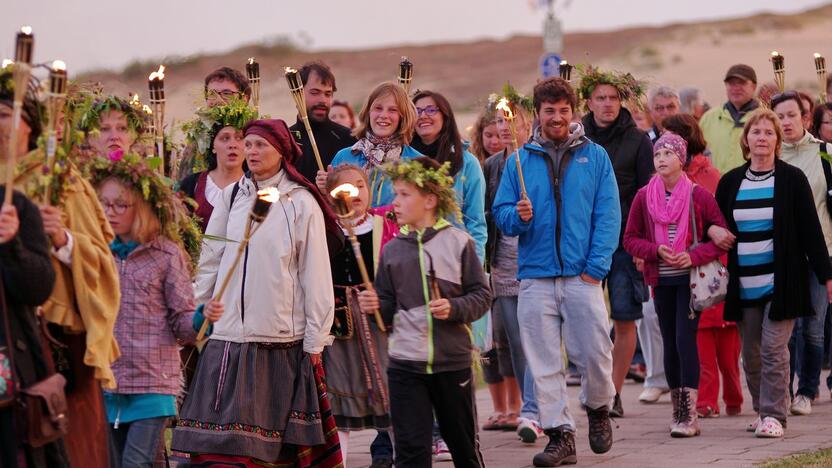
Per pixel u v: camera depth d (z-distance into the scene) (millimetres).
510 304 26984
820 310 28859
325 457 21031
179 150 26047
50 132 15734
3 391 14867
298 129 27500
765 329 26500
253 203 19938
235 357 20562
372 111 24547
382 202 24219
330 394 22500
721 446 25297
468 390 19984
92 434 17172
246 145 20984
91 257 16422
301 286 20938
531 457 25047
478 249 24578
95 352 16359
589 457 24594
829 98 36156
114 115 22266
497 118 27875
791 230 26312
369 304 19641
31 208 15125
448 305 19484
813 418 28656
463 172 24719
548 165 24219
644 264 27391
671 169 27078
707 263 26656
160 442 19094
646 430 27578
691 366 26703
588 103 29828
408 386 19766
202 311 18922
